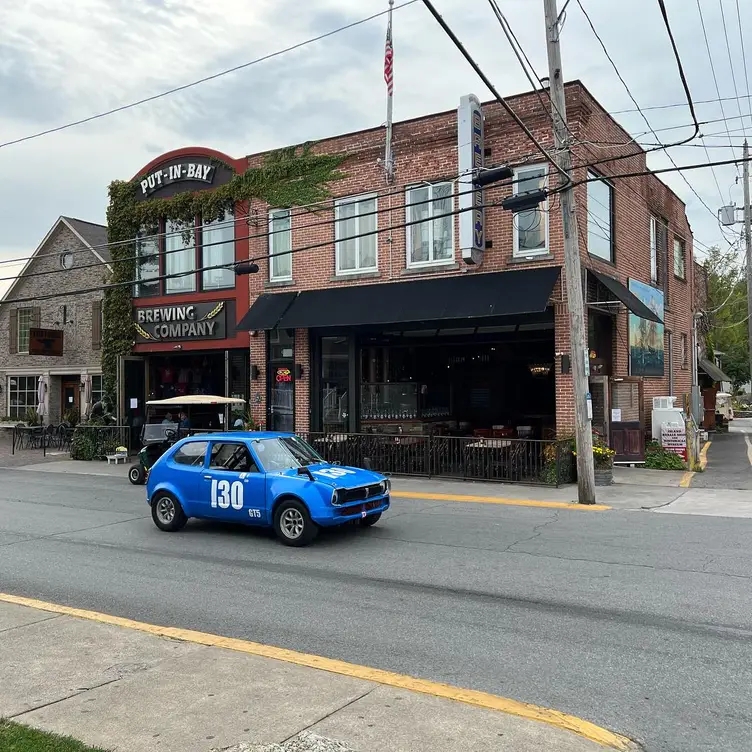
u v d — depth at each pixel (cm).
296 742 396
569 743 401
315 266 1916
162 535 1098
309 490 978
